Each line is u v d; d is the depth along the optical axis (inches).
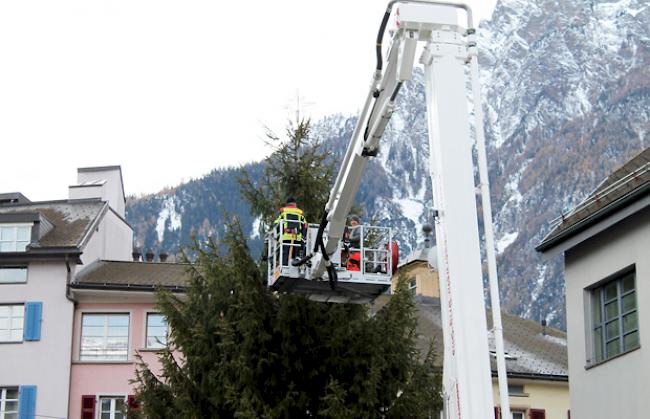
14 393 1589.6
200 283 1050.7
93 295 1621.6
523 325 1711.4
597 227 951.0
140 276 1669.5
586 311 984.3
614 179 1010.1
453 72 507.5
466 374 470.6
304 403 974.4
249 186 1078.4
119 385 1578.5
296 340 992.9
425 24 512.7
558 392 1502.2
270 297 1013.2
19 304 1625.2
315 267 679.7
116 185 1984.5
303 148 1087.0
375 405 992.9
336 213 637.3
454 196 490.0
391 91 540.7
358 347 996.6
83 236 1696.6
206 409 1003.9
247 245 1035.9
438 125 500.7
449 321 484.1
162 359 1030.4
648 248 892.6
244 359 970.7
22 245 1664.6
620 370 918.4
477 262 482.6
